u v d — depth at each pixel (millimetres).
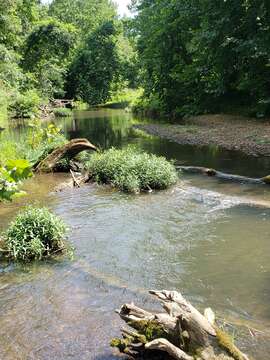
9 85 37219
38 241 7266
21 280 6488
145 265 6902
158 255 7262
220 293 5969
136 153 13875
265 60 21828
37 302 5836
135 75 62375
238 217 8930
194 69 27281
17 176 5199
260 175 12375
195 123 25125
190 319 4301
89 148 14656
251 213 9156
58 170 14688
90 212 9664
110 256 7266
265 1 20734
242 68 24156
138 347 4586
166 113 32469
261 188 11133
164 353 4539
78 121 34500
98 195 11164
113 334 5043
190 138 20109
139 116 36750
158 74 31891
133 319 4789
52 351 4793
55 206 10242
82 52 61406
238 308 5574
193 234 8117
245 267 6711
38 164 14617
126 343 4652
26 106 36719
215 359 4117
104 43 63188
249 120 22844
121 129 26531
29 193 11664
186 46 27266
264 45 20641
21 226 7504
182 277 6465
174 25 28891
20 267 6938
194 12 26703
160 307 5574
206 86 27594
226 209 9492
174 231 8305
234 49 21750
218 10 22875
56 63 58531
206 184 11836
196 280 6363
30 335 5102
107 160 12883
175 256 7199
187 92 30000
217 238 7879
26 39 51938
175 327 4457
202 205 9859
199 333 4273
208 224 8602
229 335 4883
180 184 11945
